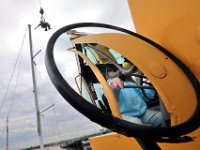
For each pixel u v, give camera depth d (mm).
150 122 1916
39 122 19656
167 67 1749
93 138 2691
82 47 2521
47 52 1628
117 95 2109
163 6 2072
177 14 1898
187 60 1866
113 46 1996
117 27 2469
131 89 2191
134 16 2656
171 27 1995
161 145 1910
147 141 1232
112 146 2346
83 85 2562
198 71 1773
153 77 1696
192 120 1363
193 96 1592
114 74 2328
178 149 1786
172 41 2016
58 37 1991
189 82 1685
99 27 2533
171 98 1574
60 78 1329
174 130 1238
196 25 1700
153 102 2096
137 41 1982
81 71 2533
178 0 1857
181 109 1526
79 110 1200
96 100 2340
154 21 2246
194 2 1688
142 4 2432
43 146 18766
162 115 1662
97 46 2451
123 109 2053
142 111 2018
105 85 1797
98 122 1173
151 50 1917
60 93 1279
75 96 1212
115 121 1158
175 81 1669
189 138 1391
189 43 1812
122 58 2352
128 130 1161
